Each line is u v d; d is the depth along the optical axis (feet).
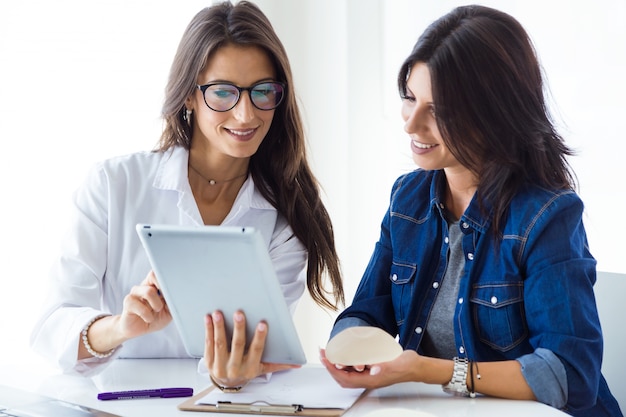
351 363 4.48
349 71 10.41
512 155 5.04
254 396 4.69
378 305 5.75
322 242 6.42
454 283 5.45
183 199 6.00
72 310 5.49
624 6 8.91
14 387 5.00
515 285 5.11
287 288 6.29
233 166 6.16
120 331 5.08
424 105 5.01
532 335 5.06
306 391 4.80
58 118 8.25
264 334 4.52
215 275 4.36
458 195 5.48
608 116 9.07
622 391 5.78
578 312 4.86
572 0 9.19
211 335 4.57
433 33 5.01
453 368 4.73
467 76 4.88
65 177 8.30
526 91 5.04
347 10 10.31
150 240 4.30
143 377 5.25
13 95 7.98
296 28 10.19
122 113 8.63
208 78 5.67
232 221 6.21
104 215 5.97
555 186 5.19
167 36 8.83
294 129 6.14
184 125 6.15
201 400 4.63
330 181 10.46
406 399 4.69
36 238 8.14
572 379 4.77
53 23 8.19
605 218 9.12
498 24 5.01
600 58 9.09
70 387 5.02
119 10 8.57
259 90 5.66
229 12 5.70
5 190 7.97
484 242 5.23
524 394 4.69
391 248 5.88
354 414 4.44
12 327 8.04
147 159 6.16
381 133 10.50
